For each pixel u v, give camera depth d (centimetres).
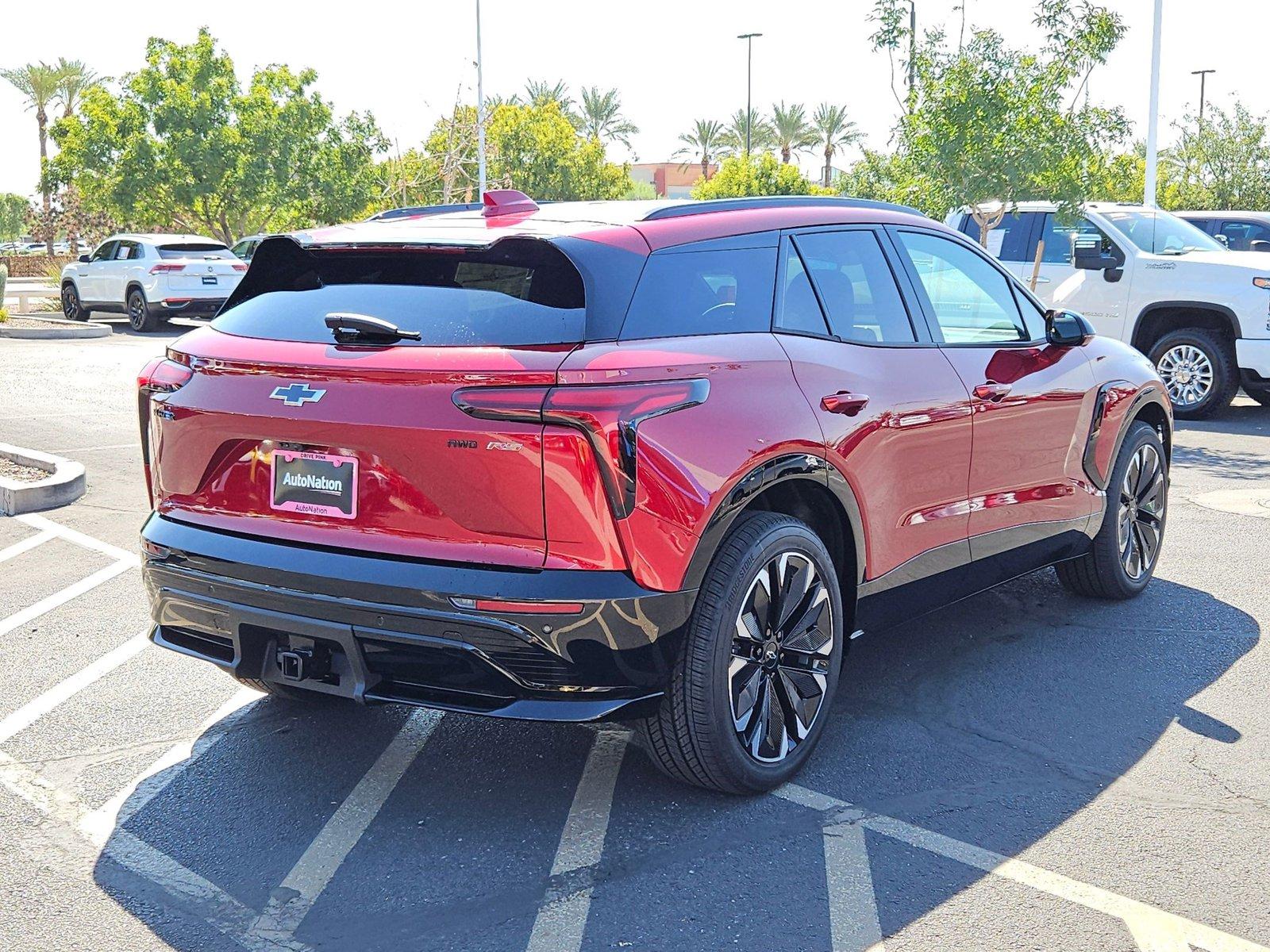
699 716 351
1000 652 512
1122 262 1237
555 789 381
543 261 344
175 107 3019
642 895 317
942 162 1328
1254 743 418
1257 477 902
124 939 297
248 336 371
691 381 340
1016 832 352
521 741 419
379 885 323
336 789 381
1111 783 386
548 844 345
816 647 389
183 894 318
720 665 350
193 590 366
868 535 406
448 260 359
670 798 375
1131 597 592
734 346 363
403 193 3247
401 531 334
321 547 343
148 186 3041
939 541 446
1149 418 603
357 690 342
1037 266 1269
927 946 293
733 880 325
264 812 365
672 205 389
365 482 337
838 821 359
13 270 5978
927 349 444
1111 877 326
